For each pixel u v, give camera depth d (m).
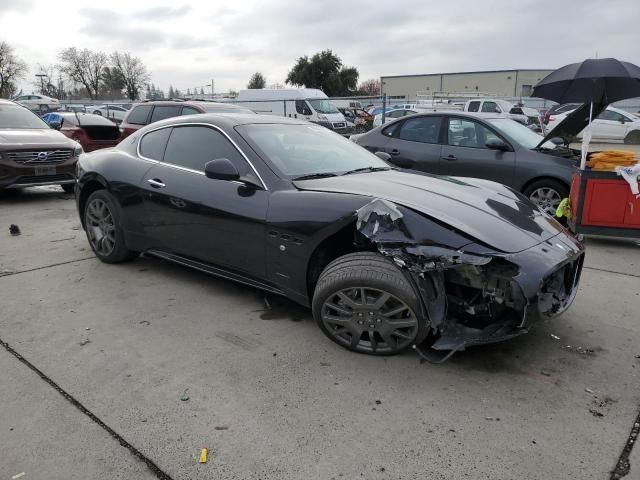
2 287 4.16
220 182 3.68
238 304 3.83
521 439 2.30
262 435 2.33
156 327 3.44
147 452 2.22
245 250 3.51
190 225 3.85
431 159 7.12
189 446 2.26
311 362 2.97
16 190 9.57
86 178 4.75
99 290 4.11
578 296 4.05
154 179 4.14
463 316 2.97
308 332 3.36
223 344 3.20
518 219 3.18
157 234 4.18
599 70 6.22
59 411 2.50
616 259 5.16
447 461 2.17
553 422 2.42
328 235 3.05
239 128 3.85
